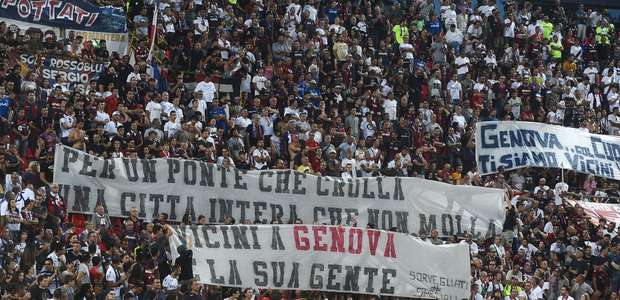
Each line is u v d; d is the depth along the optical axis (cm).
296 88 7362
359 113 7369
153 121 6512
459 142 7431
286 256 5947
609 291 6600
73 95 6469
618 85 8419
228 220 6131
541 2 9400
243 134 6906
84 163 6012
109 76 6788
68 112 6378
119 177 6075
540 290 6444
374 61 7850
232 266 5844
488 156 7331
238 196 6281
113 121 6481
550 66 8506
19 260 5444
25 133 6278
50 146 6184
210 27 7706
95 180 6022
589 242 6869
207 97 7100
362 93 7625
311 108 7269
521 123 7419
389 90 7631
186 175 6197
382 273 6091
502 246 6681
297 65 7506
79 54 6844
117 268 5581
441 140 7431
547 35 8738
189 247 5778
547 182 7525
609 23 9219
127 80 6844
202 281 5762
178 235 5791
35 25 6919
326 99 7444
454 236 6625
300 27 7894
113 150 6312
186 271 5734
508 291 6388
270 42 7750
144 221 6091
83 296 5378
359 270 6059
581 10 9119
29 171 5931
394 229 6519
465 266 6225
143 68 6919
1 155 5906
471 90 7931
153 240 5791
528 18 8806
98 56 6944
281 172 6378
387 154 7175
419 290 6141
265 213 6312
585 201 7350
